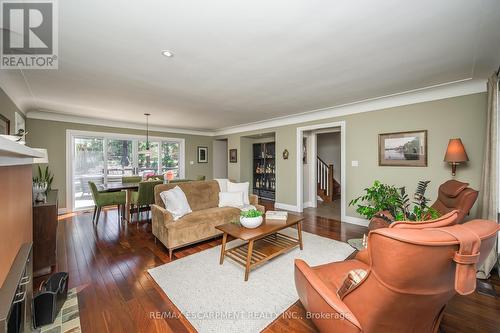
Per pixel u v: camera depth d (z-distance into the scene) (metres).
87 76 2.60
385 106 3.62
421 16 1.54
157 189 3.17
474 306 1.73
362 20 1.59
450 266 0.82
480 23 1.61
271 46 1.95
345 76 2.64
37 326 1.49
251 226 2.43
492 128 2.27
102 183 5.48
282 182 5.40
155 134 6.45
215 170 7.86
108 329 1.50
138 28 1.67
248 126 6.31
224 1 1.38
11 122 3.19
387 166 3.60
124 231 3.59
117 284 2.04
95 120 5.31
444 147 3.06
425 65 2.33
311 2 1.40
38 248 2.22
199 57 2.15
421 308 0.93
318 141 7.60
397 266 0.80
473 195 2.08
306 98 3.55
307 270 1.31
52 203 2.38
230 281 2.09
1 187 0.95
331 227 3.83
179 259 2.56
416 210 2.41
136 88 3.03
